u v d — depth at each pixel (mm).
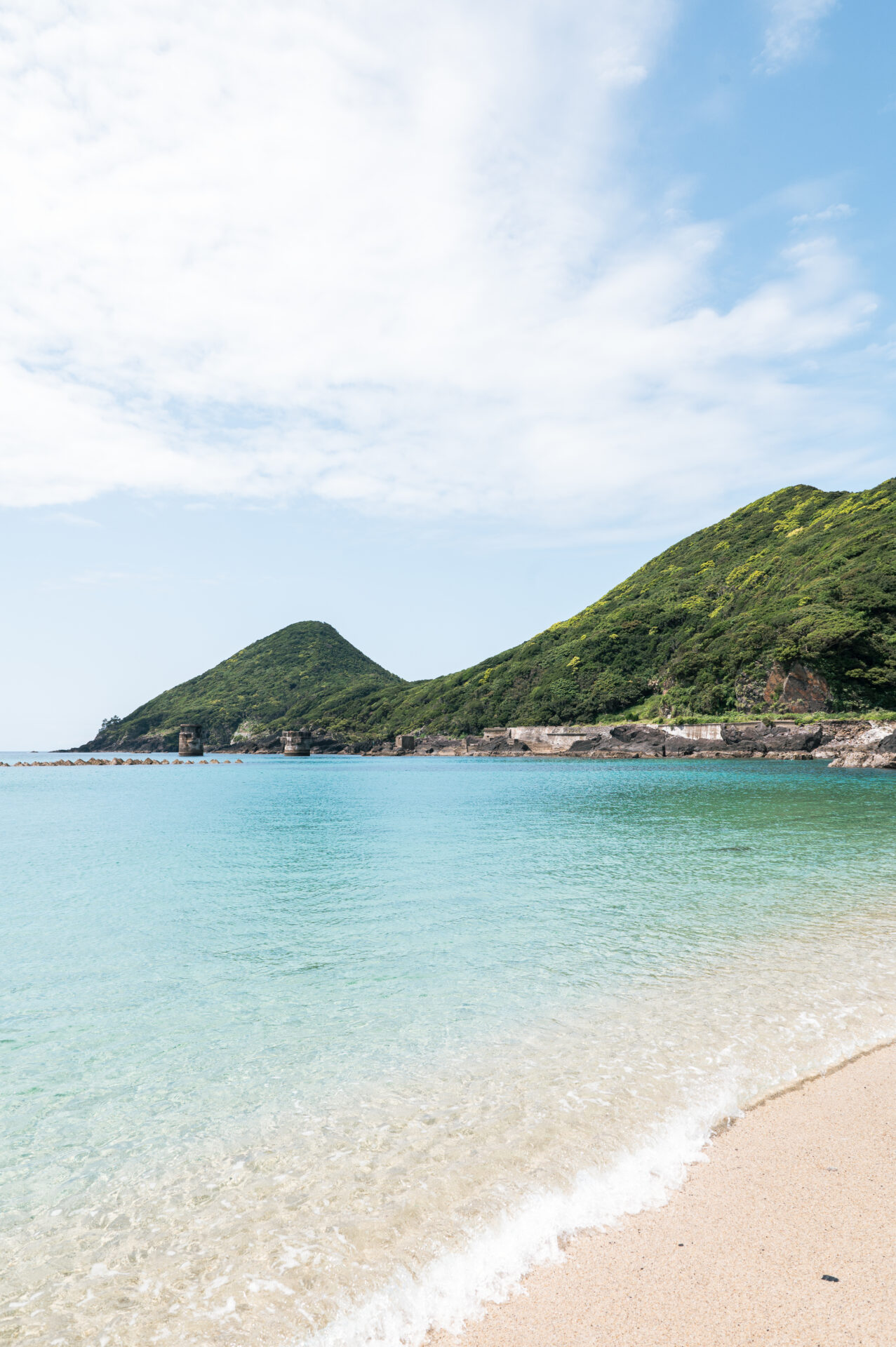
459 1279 4285
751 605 122625
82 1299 4211
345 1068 7430
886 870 18891
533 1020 8602
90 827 33156
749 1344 3650
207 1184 5398
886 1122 6016
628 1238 4602
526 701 137750
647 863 20234
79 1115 6566
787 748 85125
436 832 28234
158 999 9797
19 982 10602
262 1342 3850
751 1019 8453
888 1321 3789
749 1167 5379
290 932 13305
